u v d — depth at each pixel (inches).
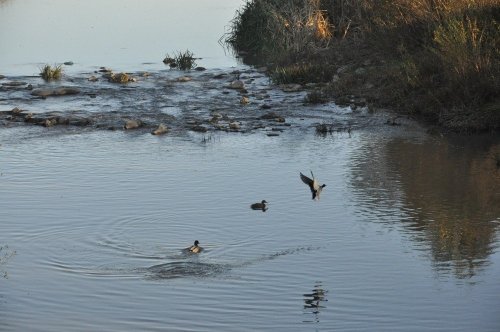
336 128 847.7
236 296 496.7
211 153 771.4
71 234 583.5
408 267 536.7
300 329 459.8
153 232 588.1
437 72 912.9
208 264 538.6
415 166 733.9
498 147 788.0
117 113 903.1
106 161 747.4
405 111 890.7
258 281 515.8
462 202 649.0
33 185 684.1
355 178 703.7
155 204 640.4
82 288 504.7
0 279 516.4
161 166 732.7
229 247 565.6
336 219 615.8
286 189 677.3
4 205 637.9
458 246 568.1
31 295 496.1
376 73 977.5
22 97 964.0
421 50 981.8
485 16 936.3
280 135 829.2
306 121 874.1
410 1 1050.1
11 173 714.2
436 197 660.1
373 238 581.6
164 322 466.3
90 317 470.6
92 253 553.6
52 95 970.1
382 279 519.5
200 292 501.4
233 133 835.4
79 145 796.6
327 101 935.7
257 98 959.6
